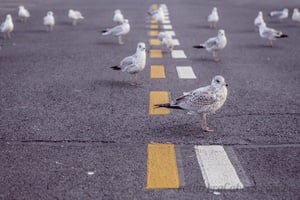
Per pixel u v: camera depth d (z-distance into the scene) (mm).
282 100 5172
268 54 7164
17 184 3811
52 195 3701
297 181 3836
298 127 4578
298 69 6305
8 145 4289
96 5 14227
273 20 10719
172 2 15500
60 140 4363
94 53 7168
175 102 4527
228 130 4531
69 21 10453
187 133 4480
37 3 14805
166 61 6719
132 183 3814
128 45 7738
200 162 4051
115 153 4172
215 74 6070
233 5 14406
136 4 14625
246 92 5398
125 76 5973
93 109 4953
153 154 4152
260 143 4316
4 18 10914
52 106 5023
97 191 3734
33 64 6531
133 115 4820
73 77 5930
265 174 3910
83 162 4051
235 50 7426
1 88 5527
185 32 8922
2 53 7184
